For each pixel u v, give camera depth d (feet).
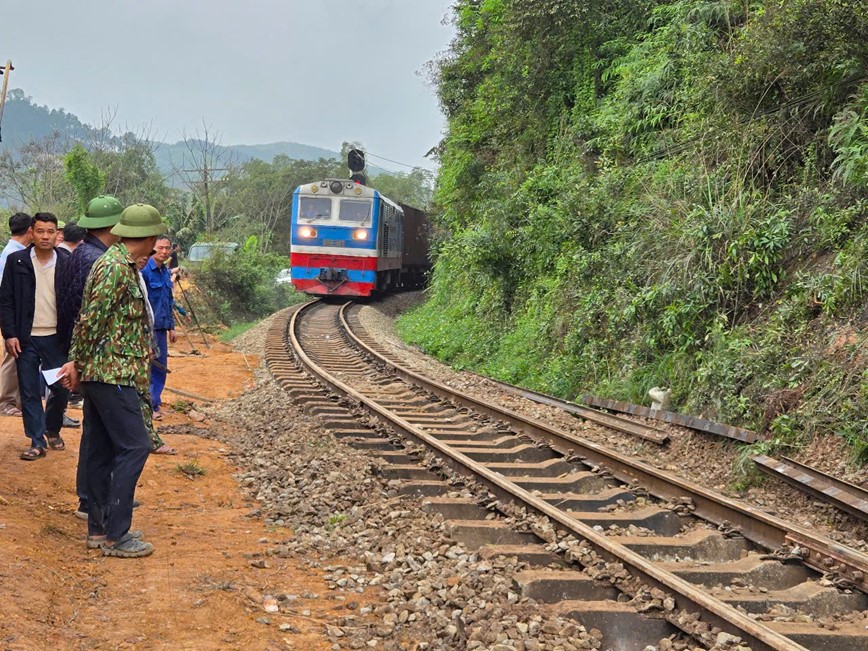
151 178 163.32
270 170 233.35
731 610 14.92
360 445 29.22
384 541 19.95
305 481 25.27
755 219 35.94
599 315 42.93
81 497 20.79
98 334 17.93
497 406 35.24
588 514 22.43
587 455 27.96
